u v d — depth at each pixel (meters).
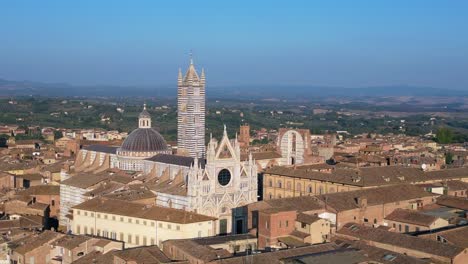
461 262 159.50
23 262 183.50
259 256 155.12
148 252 167.62
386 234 176.38
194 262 158.50
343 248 162.88
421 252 163.88
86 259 173.50
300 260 149.50
